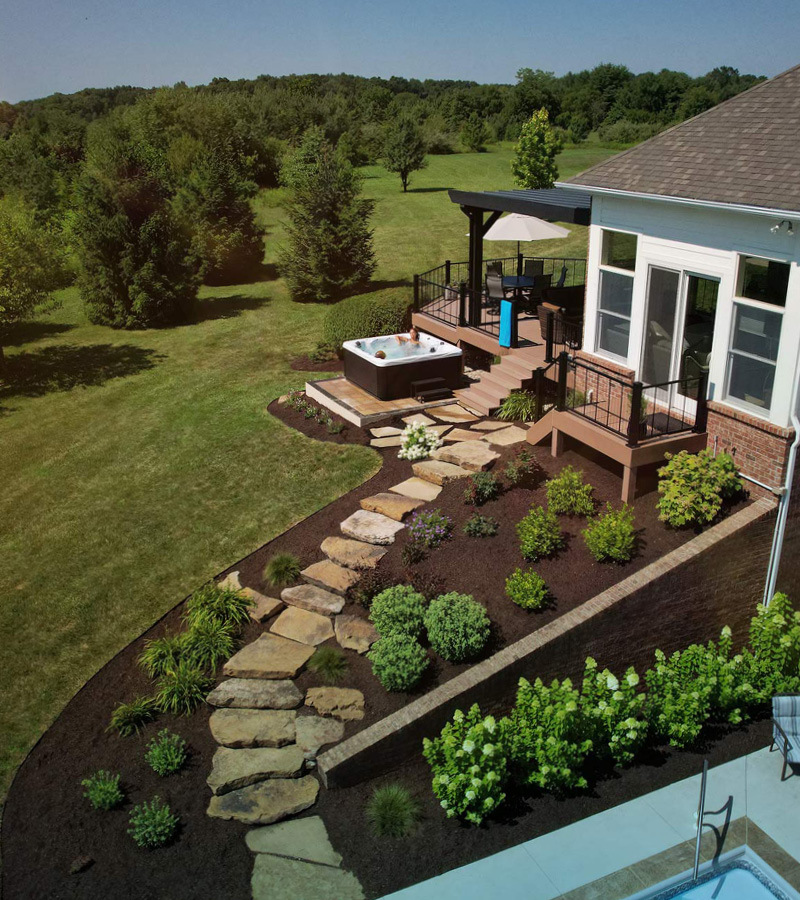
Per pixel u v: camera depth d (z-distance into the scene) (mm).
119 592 12008
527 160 33125
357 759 8812
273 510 13664
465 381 17672
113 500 14562
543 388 15758
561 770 8547
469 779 8250
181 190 30922
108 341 24250
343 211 26500
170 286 25250
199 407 18453
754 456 11086
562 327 15633
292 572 11711
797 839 8273
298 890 7730
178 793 8742
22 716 9859
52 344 24141
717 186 11047
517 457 13398
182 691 9812
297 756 9039
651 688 9828
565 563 11031
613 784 9000
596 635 10086
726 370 11562
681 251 11953
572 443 13922
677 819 8508
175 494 14547
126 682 10305
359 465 14719
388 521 12641
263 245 32031
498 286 18125
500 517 12203
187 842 8227
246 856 8086
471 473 13445
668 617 10648
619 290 13578
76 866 7949
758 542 11016
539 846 8188
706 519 10875
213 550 12789
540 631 9891
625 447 11469
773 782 9008
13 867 8008
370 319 20594
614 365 13867
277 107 70875
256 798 8648
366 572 11539
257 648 10438
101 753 9250
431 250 33875
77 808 8602
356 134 65188
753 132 11938
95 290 25297
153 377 20875
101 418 18391
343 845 8219
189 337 24188
